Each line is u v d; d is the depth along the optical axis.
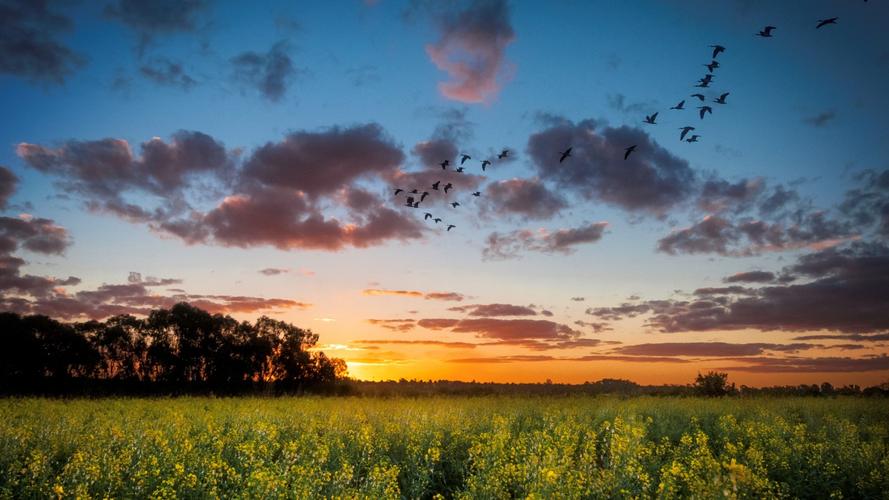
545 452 11.20
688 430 18.30
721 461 12.41
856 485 11.48
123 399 33.69
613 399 30.09
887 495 10.68
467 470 12.48
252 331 52.38
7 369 45.16
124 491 9.54
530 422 18.91
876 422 19.41
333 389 47.22
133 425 15.78
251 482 8.61
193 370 51.91
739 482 8.04
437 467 13.05
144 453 11.62
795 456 12.98
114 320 50.03
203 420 17.36
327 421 17.36
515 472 9.74
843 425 17.22
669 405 23.80
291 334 52.75
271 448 13.39
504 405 24.25
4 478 10.69
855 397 31.42
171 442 13.16
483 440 14.00
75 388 47.12
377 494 9.13
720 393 37.50
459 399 30.98
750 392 37.41
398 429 15.59
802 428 15.91
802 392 37.12
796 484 11.74
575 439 14.27
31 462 11.39
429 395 37.66
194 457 11.27
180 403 27.84
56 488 8.63
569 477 8.83
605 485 9.04
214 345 51.50
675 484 10.01
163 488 8.98
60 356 47.53
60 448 13.09
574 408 22.36
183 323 50.12
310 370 52.38
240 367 50.56
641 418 18.73
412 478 11.59
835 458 13.14
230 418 18.39
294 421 17.52
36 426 15.09
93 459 10.25
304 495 8.41
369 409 20.98
